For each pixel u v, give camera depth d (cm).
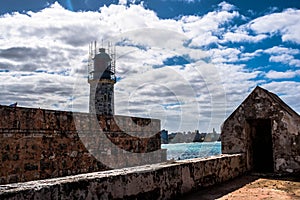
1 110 786
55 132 933
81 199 357
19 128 829
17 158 816
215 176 673
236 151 863
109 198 394
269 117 836
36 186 318
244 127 862
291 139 803
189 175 578
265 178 766
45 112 907
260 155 973
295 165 791
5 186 316
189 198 538
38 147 877
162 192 496
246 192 593
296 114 895
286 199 535
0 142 779
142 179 455
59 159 938
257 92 861
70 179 363
